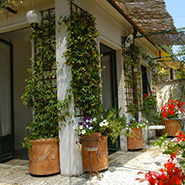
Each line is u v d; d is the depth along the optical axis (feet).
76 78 11.15
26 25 12.91
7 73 15.78
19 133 19.22
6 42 15.70
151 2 13.48
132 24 16.49
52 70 11.70
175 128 21.58
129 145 16.44
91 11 13.17
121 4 13.60
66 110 10.98
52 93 11.51
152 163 12.73
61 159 11.03
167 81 25.04
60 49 11.32
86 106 11.54
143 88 23.73
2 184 10.01
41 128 11.56
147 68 24.53
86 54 11.68
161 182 4.75
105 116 12.07
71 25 11.28
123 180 9.98
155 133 24.00
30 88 11.75
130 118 17.61
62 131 11.06
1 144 14.35
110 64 17.16
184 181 5.24
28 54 21.09
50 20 11.85
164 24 16.99
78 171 10.83
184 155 6.91
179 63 25.45
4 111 15.28
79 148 11.12
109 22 15.35
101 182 9.83
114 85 16.96
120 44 16.83
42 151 10.77
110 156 14.87
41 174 10.71
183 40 21.03
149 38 20.27
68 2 11.32
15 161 14.53
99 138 10.90
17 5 12.14
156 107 24.91
